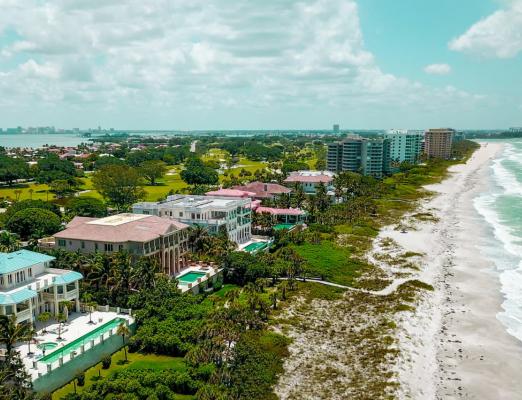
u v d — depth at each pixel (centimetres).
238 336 7794
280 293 10475
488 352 8075
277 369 7306
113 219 11794
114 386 6228
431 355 7931
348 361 7675
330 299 10356
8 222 13950
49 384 6575
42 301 8450
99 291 9194
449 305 10094
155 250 10794
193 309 8606
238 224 14300
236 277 11544
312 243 14600
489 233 16575
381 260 13312
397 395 6688
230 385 6712
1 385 5859
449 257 13650
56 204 18625
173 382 6512
